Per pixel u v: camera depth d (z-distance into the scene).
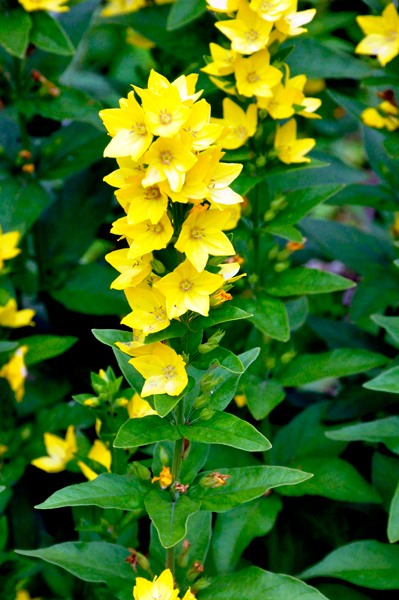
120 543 0.62
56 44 0.66
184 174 0.46
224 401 0.53
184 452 0.53
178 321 0.50
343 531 0.66
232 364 0.50
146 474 0.52
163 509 0.50
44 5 0.66
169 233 0.48
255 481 0.52
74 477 0.71
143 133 0.47
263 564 0.68
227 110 0.61
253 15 0.58
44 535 0.69
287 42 0.75
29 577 0.66
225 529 0.62
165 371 0.50
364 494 0.62
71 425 0.67
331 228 0.74
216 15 0.63
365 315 0.71
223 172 0.48
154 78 0.47
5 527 0.62
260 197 0.63
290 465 0.65
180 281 0.48
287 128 0.62
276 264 0.63
